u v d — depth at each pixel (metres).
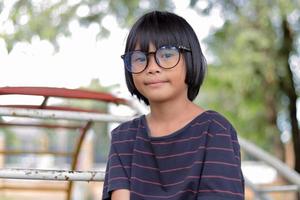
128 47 1.57
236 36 5.31
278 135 6.00
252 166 10.03
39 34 4.86
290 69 5.39
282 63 5.33
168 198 1.48
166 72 1.53
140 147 1.56
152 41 1.54
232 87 5.45
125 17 4.94
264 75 5.35
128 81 1.64
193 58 1.57
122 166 1.58
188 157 1.50
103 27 4.92
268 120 5.86
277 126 5.92
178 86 1.55
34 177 1.83
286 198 6.49
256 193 3.24
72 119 2.20
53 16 4.90
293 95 5.50
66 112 2.18
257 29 5.25
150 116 1.61
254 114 5.90
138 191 1.53
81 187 9.27
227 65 5.33
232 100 5.97
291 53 5.46
